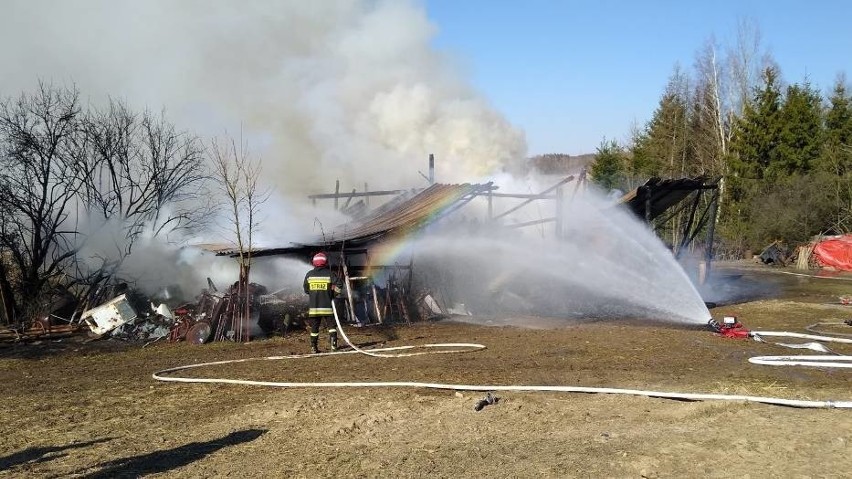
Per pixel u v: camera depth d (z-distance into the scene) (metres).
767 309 17.80
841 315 16.56
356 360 11.03
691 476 5.52
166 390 9.21
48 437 7.13
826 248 33.41
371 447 6.54
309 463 6.11
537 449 6.31
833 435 6.51
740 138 42.50
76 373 10.53
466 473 5.74
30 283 15.81
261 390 9.06
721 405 7.70
